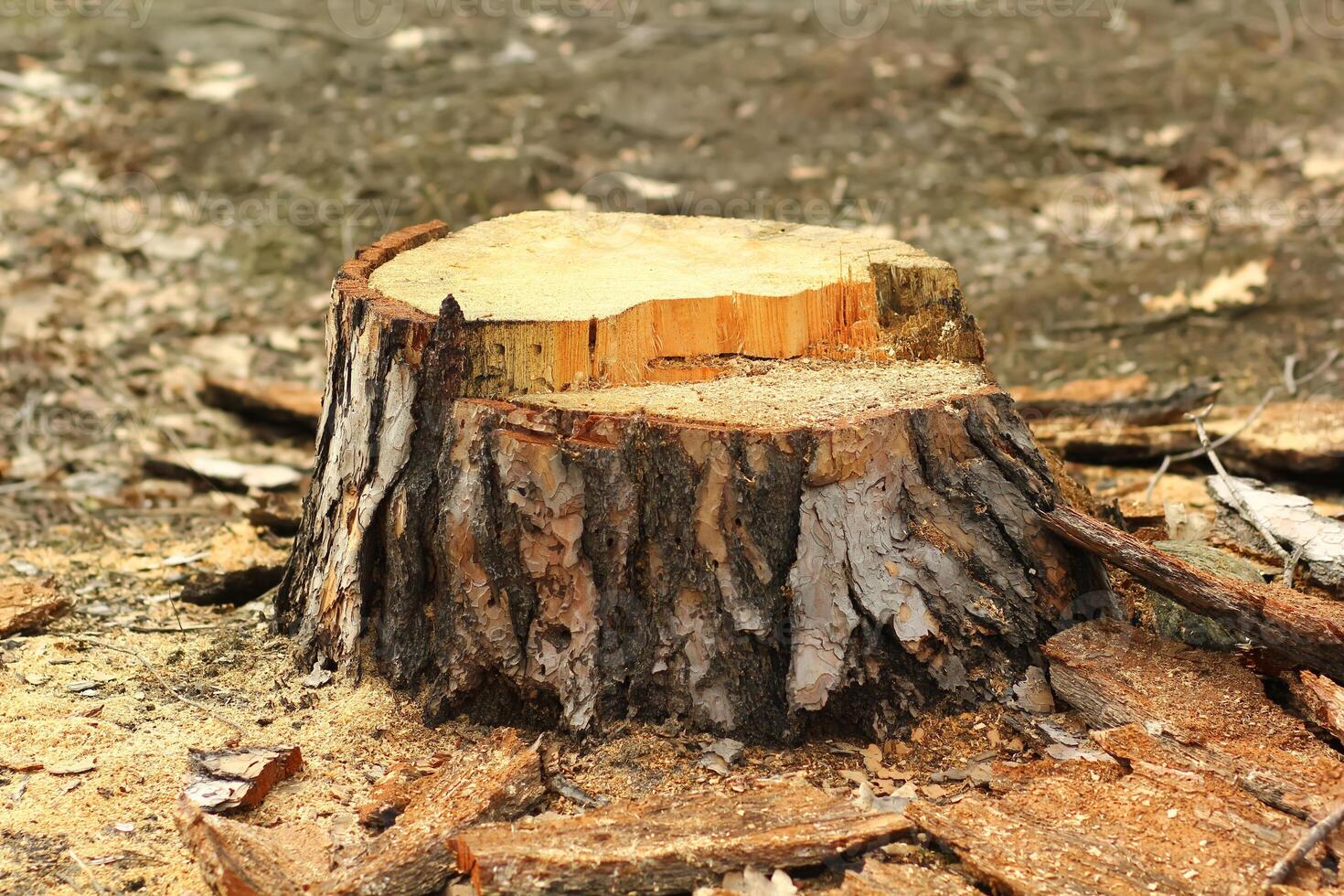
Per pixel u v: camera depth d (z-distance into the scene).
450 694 3.96
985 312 8.48
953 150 10.62
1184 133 10.65
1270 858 3.13
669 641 3.82
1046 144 10.62
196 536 5.95
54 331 7.84
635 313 4.16
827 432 3.74
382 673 4.18
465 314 4.00
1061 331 8.23
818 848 3.26
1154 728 3.56
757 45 12.60
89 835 3.49
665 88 11.62
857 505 3.81
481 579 3.86
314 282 8.80
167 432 7.03
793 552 3.80
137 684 4.33
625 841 3.23
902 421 3.86
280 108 10.94
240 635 4.72
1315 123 10.67
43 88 10.89
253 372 7.75
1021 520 3.97
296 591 4.58
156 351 7.84
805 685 3.74
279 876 3.21
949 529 3.93
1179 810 3.32
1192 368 7.62
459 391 3.92
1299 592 4.04
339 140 10.44
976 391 4.09
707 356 4.33
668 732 3.84
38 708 4.13
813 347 4.45
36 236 8.86
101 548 5.77
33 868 3.34
